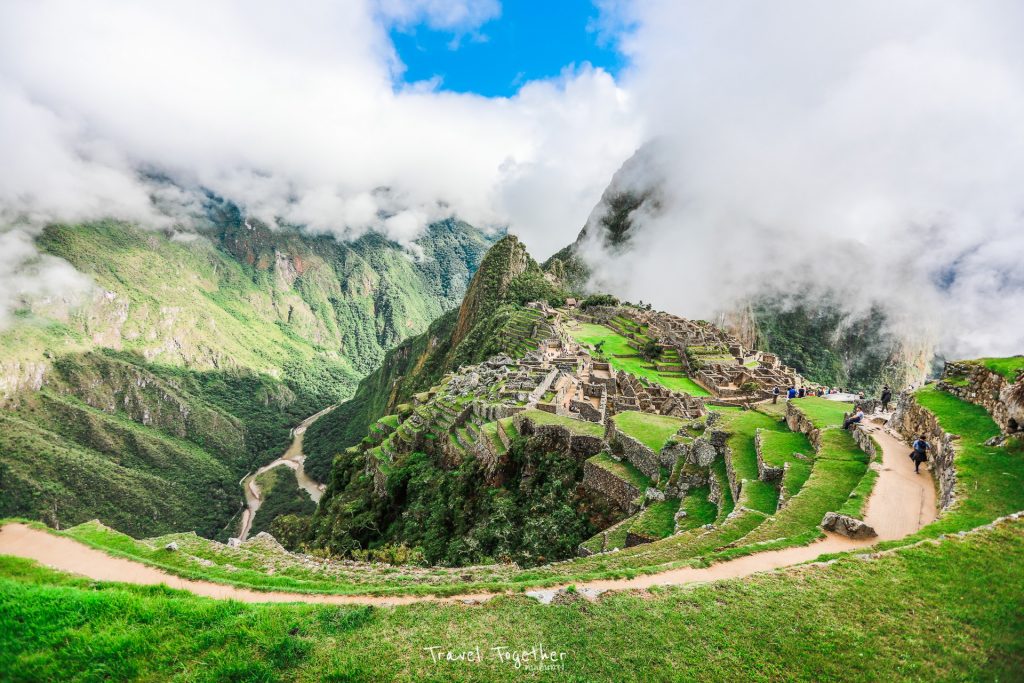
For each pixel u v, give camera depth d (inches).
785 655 464.1
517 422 1808.6
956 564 559.8
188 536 1001.5
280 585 763.4
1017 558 555.2
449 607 577.9
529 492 1482.5
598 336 6063.0
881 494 817.5
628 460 1389.0
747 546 715.4
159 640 517.3
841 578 565.0
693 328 5807.1
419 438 2522.1
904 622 488.7
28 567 706.2
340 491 3105.3
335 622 546.0
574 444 1547.7
